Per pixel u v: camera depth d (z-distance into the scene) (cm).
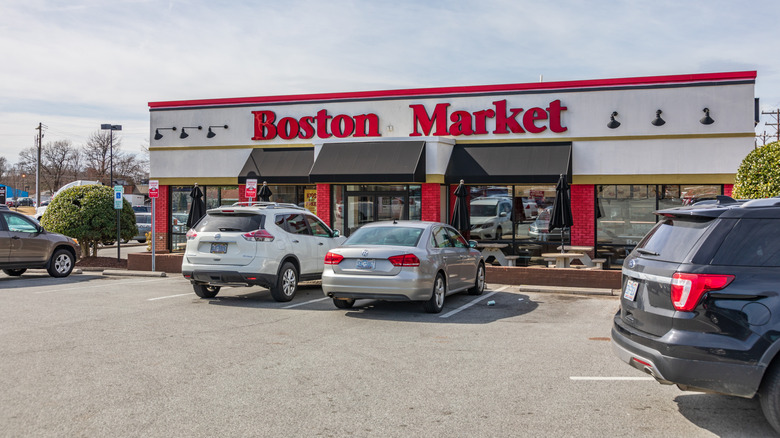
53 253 1566
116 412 514
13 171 12875
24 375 624
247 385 595
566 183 1537
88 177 8831
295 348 754
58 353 720
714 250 465
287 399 553
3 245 1444
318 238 1260
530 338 825
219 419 500
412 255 964
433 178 1777
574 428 486
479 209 1852
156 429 476
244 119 2048
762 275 450
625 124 1709
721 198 520
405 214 1867
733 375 444
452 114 1841
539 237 1794
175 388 583
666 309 474
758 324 441
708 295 454
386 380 616
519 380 619
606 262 1736
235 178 2059
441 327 901
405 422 496
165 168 2125
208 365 669
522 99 1792
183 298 1187
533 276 1391
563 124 1761
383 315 1003
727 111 1634
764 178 1198
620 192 1731
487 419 505
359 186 1914
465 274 1170
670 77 1669
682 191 1691
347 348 756
